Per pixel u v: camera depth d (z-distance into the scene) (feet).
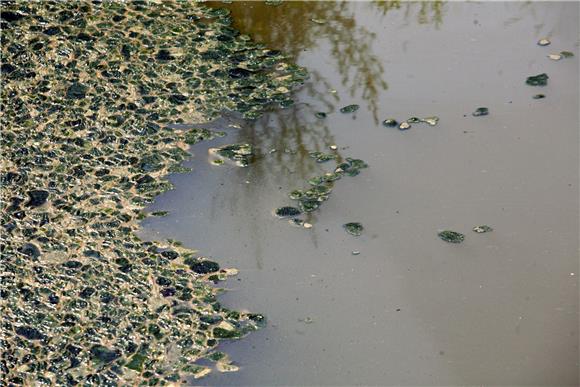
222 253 11.21
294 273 10.94
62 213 11.73
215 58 14.44
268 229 11.57
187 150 12.73
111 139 12.88
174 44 14.70
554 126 13.17
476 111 13.44
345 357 9.95
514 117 13.34
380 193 12.07
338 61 14.53
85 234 11.44
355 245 11.33
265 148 12.78
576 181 12.25
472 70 14.30
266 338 10.16
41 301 10.55
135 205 11.87
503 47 14.85
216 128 13.12
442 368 9.81
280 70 14.29
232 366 9.83
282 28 15.26
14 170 12.36
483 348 10.03
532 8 15.88
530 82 14.01
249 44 14.84
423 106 13.55
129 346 10.04
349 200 11.98
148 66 14.20
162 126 13.12
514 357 9.92
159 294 10.64
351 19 15.58
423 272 10.96
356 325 10.31
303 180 12.27
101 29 14.94
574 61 14.49
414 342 10.11
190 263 11.07
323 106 13.56
